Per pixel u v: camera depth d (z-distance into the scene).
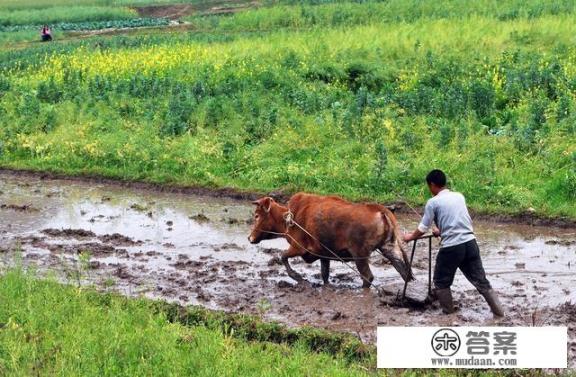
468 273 15.87
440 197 15.78
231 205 26.19
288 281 18.81
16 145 33.19
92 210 26.06
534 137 26.92
